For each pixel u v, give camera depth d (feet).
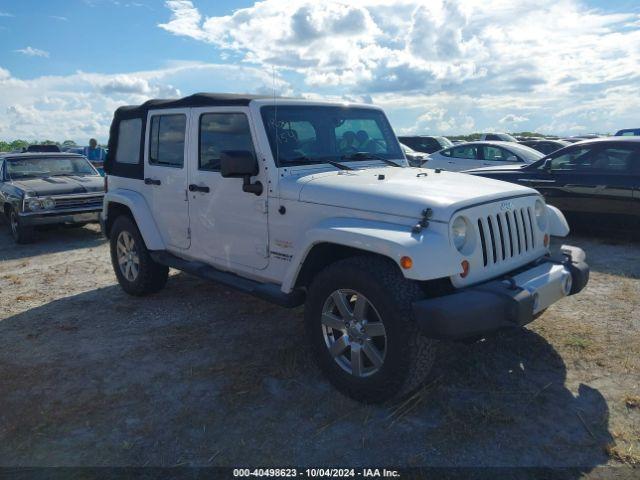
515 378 11.94
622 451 9.30
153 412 11.05
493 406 10.81
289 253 12.69
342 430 10.19
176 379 12.45
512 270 11.59
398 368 10.21
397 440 9.82
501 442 9.66
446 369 12.38
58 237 32.37
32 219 29.01
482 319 9.65
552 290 11.18
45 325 16.30
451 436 9.87
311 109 14.20
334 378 11.50
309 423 10.47
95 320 16.60
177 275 21.34
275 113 13.32
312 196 11.97
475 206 10.64
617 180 24.52
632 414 10.45
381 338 11.33
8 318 17.06
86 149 49.85
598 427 10.05
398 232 10.18
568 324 14.84
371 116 15.79
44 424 10.71
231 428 10.39
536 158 37.52
